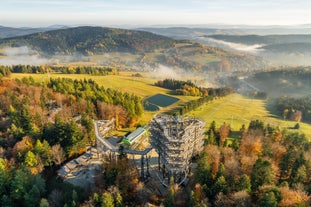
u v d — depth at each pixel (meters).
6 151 89.44
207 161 71.38
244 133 111.44
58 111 122.00
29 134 95.56
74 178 86.50
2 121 107.50
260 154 87.06
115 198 65.69
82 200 72.94
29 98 123.88
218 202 59.12
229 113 180.88
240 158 78.88
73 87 154.75
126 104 134.75
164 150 78.31
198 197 63.03
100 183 77.12
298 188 63.44
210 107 194.88
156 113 167.88
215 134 115.25
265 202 54.88
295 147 93.19
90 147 103.75
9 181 75.50
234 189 63.72
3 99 121.50
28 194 72.19
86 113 120.75
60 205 72.75
